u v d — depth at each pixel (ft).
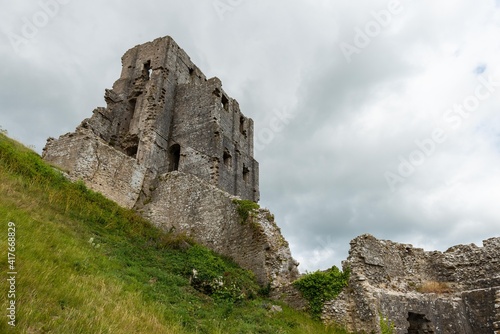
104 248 45.62
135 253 49.52
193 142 110.42
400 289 54.49
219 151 107.14
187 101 119.14
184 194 80.07
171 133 115.65
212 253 60.64
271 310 46.29
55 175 61.46
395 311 48.06
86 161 74.18
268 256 58.65
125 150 108.37
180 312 35.12
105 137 111.75
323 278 51.42
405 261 59.67
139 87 120.98
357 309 47.60
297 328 42.32
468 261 58.65
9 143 64.90
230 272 53.78
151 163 98.73
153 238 60.90
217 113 112.98
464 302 55.42
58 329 21.84
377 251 55.57
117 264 41.50
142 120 110.32
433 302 52.49
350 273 51.06
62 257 34.63
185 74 131.64
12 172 53.26
